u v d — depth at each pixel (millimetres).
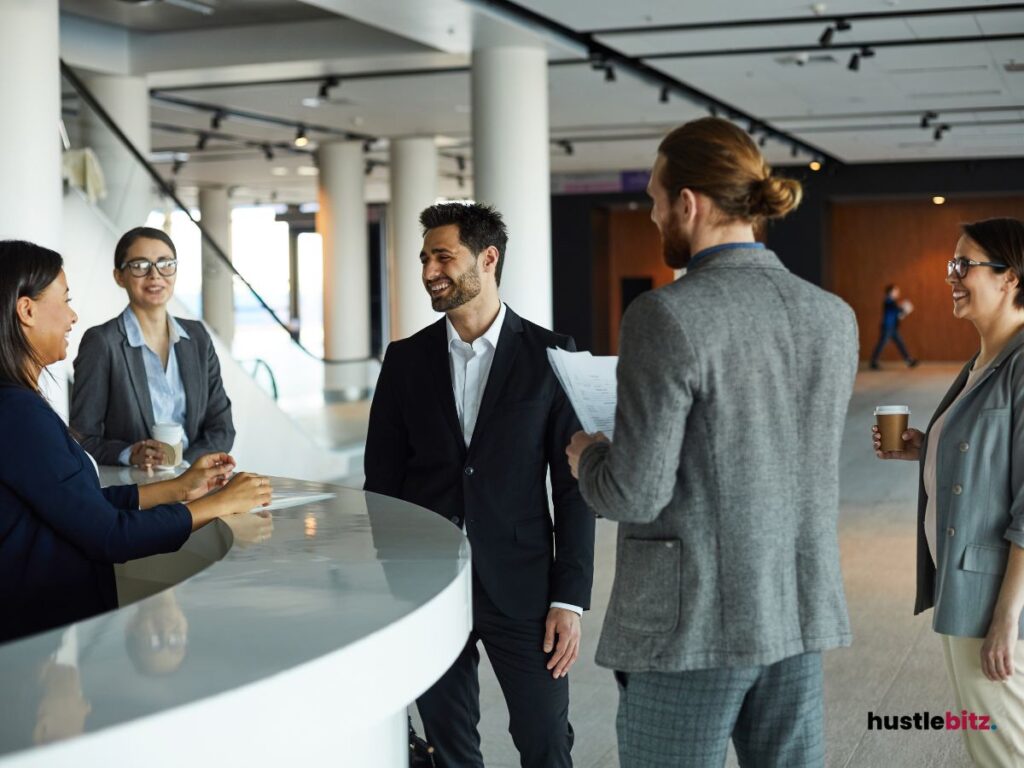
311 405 12234
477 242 3090
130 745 1438
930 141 20297
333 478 11578
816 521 2225
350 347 20000
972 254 2992
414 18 10398
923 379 22266
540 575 3109
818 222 24625
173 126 18047
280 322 11398
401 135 19359
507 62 11578
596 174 25719
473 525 3105
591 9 10430
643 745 2268
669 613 2162
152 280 4277
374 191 28266
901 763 4191
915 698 4895
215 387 4555
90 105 9344
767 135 19406
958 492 2898
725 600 2143
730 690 2188
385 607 1941
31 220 7230
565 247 26094
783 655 2156
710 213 2242
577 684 5082
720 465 2129
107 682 1581
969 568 2875
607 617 2271
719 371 2105
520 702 3135
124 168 9516
